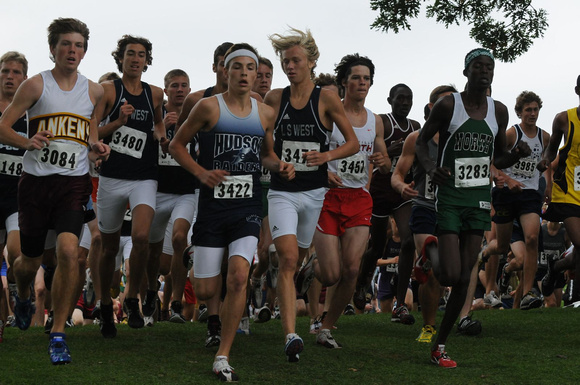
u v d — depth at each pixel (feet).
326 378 27.12
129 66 36.17
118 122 35.14
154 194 36.52
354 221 34.22
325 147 32.17
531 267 48.32
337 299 33.55
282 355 31.27
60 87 29.30
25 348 31.81
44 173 28.94
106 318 35.04
